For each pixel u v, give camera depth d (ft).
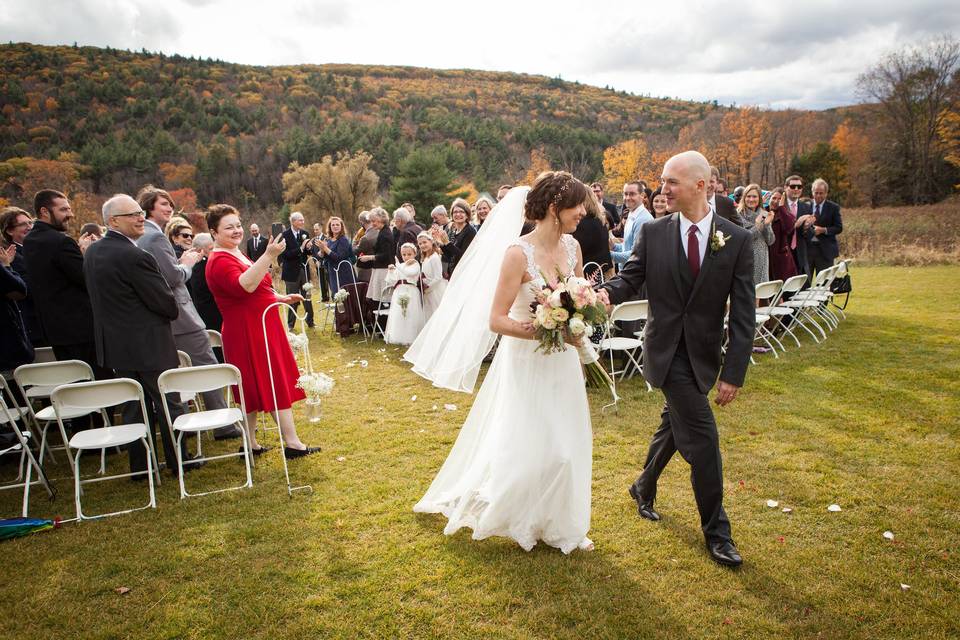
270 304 14.08
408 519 11.30
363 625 8.45
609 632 8.13
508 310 9.52
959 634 7.84
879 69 126.00
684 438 9.59
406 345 27.04
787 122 179.52
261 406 14.07
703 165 9.24
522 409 9.67
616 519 10.99
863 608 8.37
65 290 14.94
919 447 13.41
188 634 8.42
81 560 10.34
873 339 23.45
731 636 7.98
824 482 12.01
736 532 10.39
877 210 88.94
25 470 14.76
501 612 8.63
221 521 11.55
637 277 10.02
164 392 12.39
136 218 12.89
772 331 22.93
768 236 22.30
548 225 9.53
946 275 39.88
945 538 9.93
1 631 8.57
